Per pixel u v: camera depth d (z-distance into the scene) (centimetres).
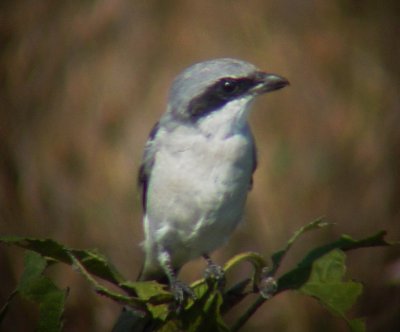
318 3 1455
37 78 1414
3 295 1325
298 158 1373
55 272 1314
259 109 1398
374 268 1323
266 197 1348
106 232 1346
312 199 1362
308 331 1314
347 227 1370
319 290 382
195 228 656
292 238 401
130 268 1328
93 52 1407
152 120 1362
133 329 396
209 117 641
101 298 1316
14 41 1444
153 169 664
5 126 1405
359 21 1472
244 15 1407
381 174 1391
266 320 1313
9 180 1383
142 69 1385
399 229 1377
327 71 1421
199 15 1411
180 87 650
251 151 661
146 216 684
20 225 1372
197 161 639
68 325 1301
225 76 638
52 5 1448
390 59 1455
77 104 1395
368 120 1409
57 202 1366
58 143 1375
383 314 1277
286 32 1424
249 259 395
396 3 1505
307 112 1398
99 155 1366
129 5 1416
